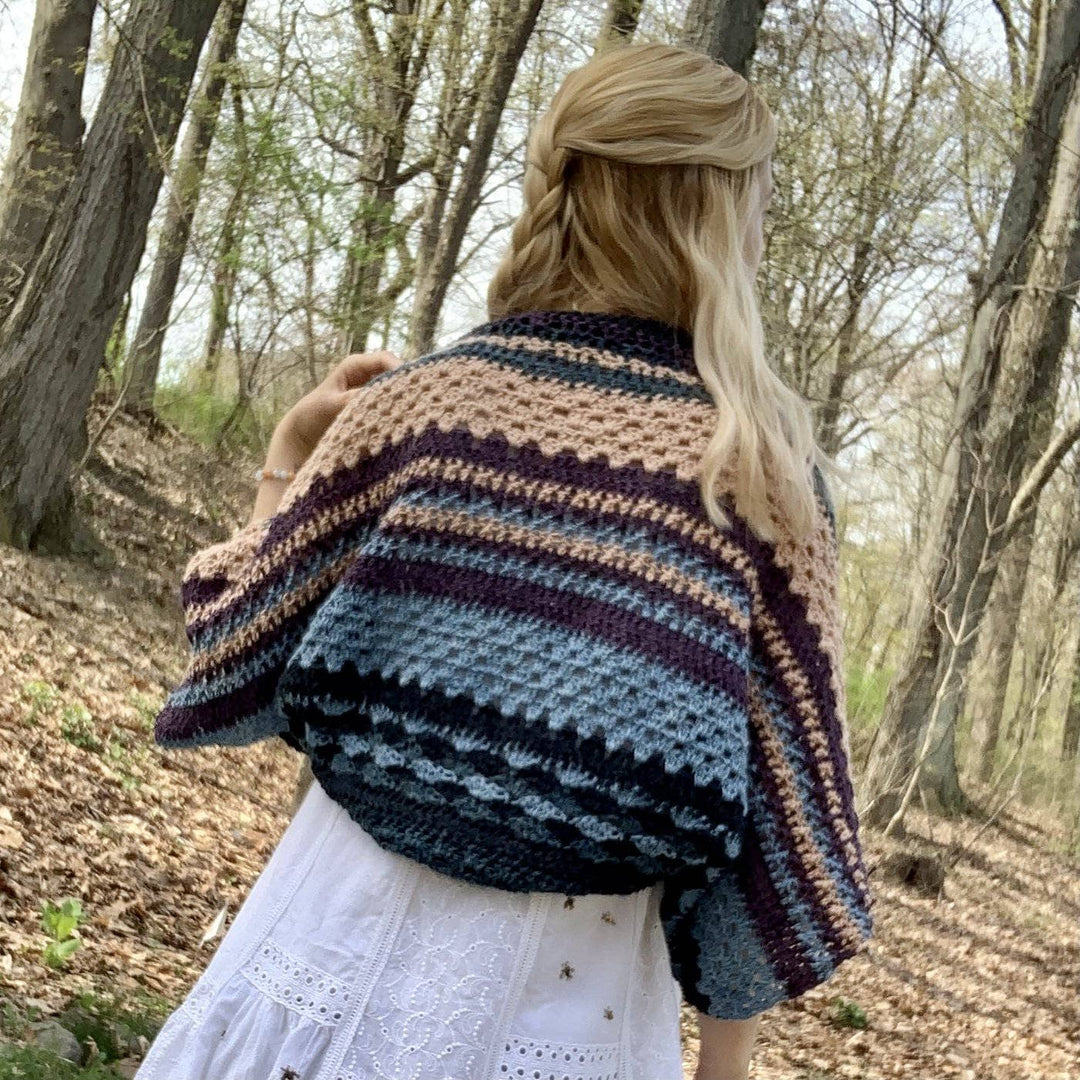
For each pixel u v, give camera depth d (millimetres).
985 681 22781
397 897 1176
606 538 1170
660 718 1110
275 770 8727
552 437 1213
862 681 14570
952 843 14094
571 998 1158
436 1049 1126
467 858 1140
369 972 1163
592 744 1112
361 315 11891
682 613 1142
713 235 1291
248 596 1266
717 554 1169
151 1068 1225
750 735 1181
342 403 1454
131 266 10109
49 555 10172
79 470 10742
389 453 1253
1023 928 12375
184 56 9711
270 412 14789
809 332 14094
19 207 11625
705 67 1334
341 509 1258
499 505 1190
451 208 11430
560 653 1135
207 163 10945
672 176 1299
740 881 1182
